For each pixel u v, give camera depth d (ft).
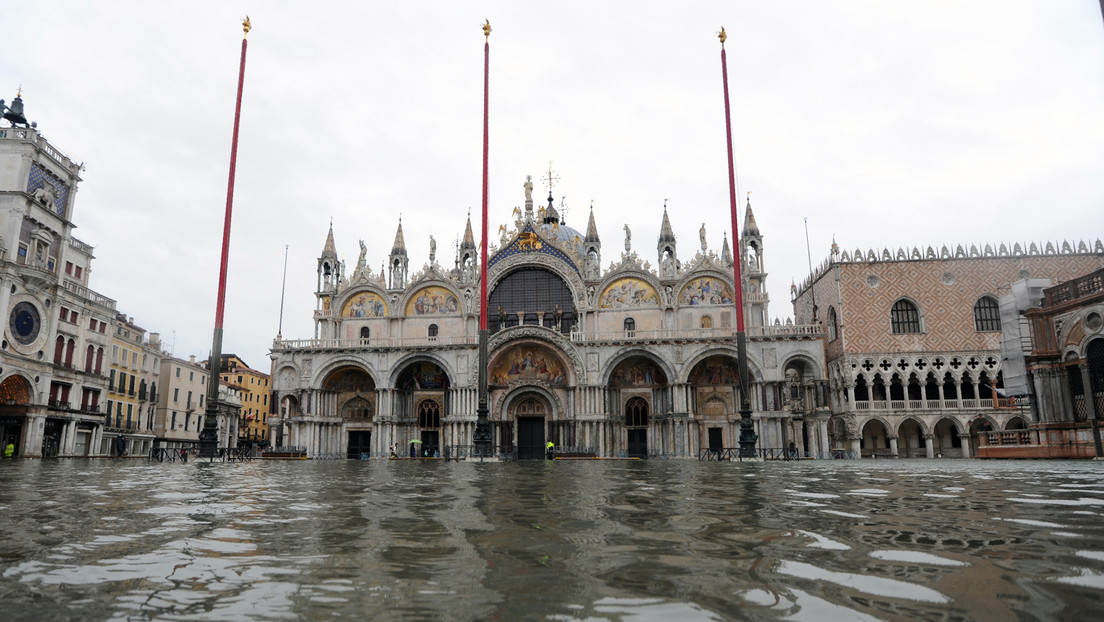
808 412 230.07
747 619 16.74
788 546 26.84
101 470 99.14
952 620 16.48
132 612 17.87
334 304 262.06
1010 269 241.96
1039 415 139.64
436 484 63.87
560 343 237.45
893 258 247.50
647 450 237.25
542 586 20.43
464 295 254.88
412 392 252.83
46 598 19.26
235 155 168.25
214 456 151.33
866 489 54.13
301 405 246.68
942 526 31.86
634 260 250.98
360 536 29.91
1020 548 25.86
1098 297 124.77
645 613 17.33
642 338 236.22
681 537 29.22
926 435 232.73
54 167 228.43
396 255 265.95
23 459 184.14
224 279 159.74
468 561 24.20
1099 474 74.74
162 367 313.12
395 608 18.11
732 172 164.55
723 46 171.53
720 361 239.30
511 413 243.60
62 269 229.86
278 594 19.65
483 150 176.04
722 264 248.73
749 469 101.86
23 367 209.15
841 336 244.42
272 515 37.55
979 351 237.45
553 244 257.55
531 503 43.80
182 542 28.40
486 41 184.14
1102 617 16.61
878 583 20.35
